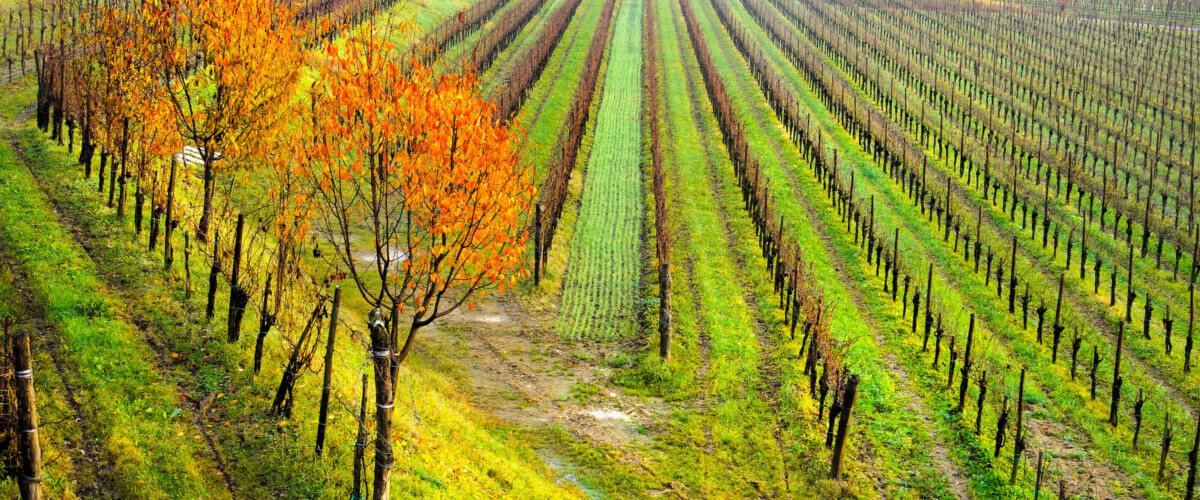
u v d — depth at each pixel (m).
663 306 31.86
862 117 75.94
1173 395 34.28
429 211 21.08
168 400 20.62
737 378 31.33
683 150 64.69
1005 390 32.41
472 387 29.06
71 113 34.00
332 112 20.31
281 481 19.20
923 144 68.56
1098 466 28.48
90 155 31.61
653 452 26.38
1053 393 33.25
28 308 22.98
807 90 86.44
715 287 40.19
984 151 65.31
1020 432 28.03
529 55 83.62
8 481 16.38
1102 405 32.44
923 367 34.31
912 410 31.03
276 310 22.39
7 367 16.16
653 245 45.47
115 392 20.34
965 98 81.19
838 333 35.59
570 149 55.72
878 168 62.62
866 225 50.44
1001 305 41.53
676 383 30.70
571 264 42.50
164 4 24.50
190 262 26.97
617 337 34.59
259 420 20.77
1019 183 59.25
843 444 25.64
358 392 23.23
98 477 18.03
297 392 21.83
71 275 24.62
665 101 80.19
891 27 118.75
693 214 50.88
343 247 38.06
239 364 22.58
